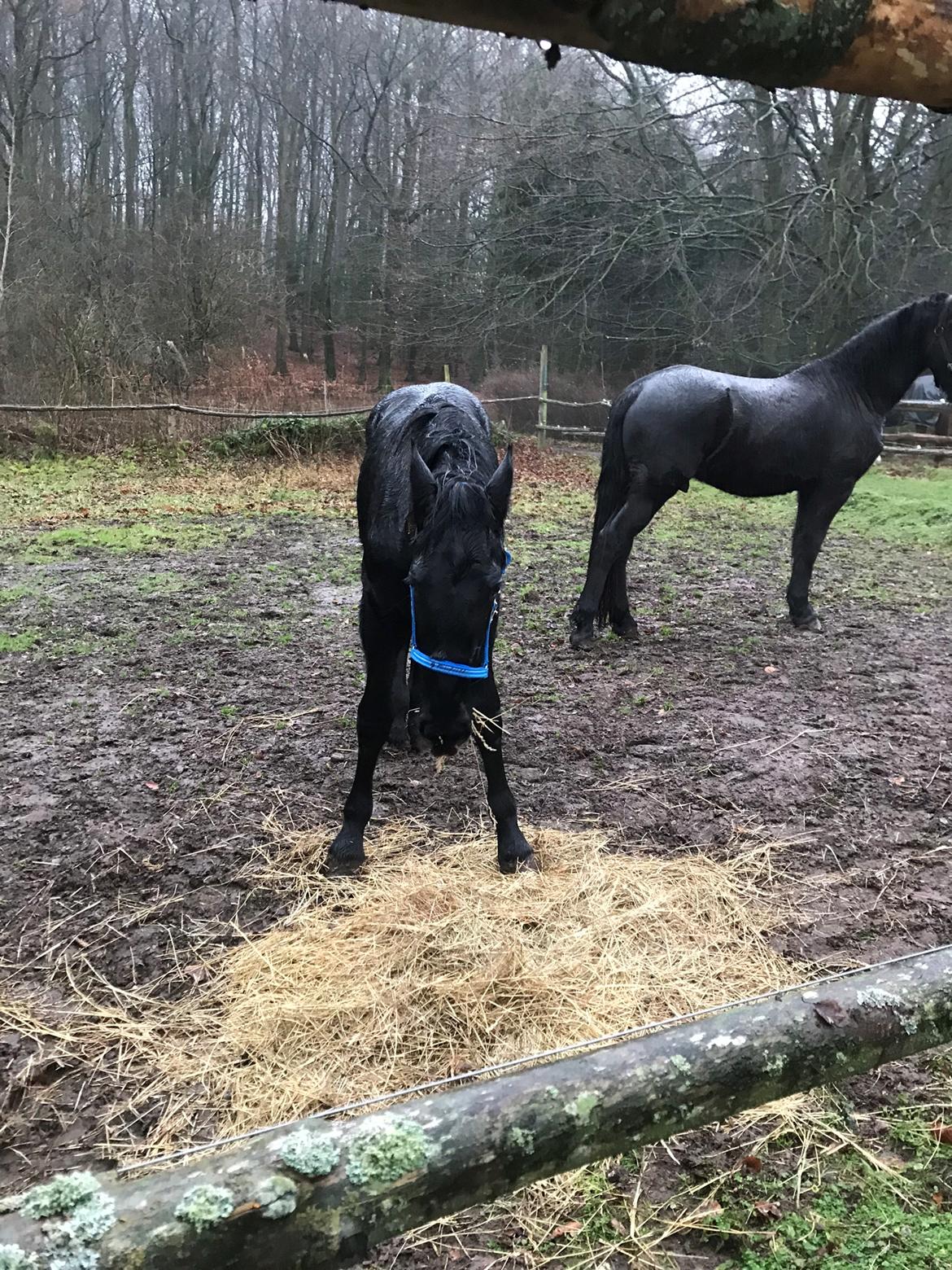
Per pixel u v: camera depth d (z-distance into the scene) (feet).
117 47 93.56
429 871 10.64
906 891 10.84
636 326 64.23
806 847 11.82
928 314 19.21
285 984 8.68
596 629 21.16
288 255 89.71
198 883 10.62
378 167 79.66
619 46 1.87
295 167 91.91
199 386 58.39
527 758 14.20
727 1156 7.09
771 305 58.80
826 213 53.57
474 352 74.79
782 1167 6.97
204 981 8.96
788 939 9.82
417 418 10.09
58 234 61.57
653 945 9.46
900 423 55.98
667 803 12.89
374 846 11.37
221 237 63.82
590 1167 6.93
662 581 26.30
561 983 8.71
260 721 15.37
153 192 91.04
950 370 19.34
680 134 58.49
